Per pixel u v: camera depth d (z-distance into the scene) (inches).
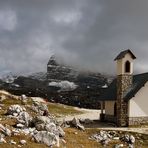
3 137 1533.0
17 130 1672.0
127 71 2898.6
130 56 2913.4
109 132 2260.1
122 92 2839.6
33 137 1589.6
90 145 1868.8
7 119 1977.1
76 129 2207.2
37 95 7106.3
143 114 2824.8
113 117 3048.7
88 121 2947.8
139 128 2605.8
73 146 1727.4
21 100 3469.5
